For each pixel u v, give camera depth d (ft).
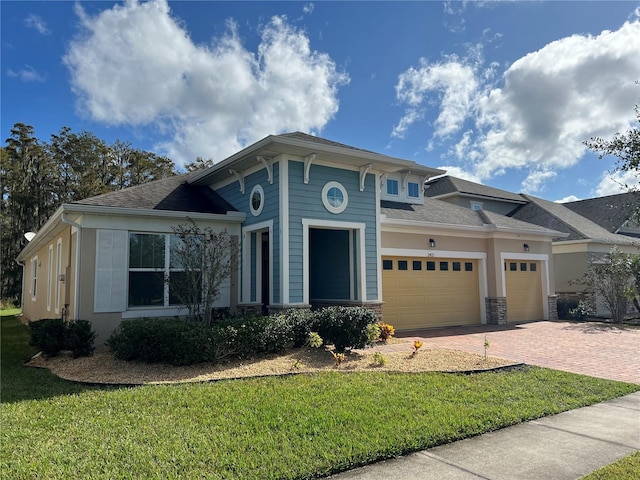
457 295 49.16
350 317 28.71
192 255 31.96
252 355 27.66
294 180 35.24
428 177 61.46
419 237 46.09
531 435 15.55
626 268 53.26
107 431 15.33
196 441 14.35
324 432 15.19
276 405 18.11
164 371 24.56
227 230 38.81
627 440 15.03
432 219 49.16
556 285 65.05
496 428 16.16
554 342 36.88
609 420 17.24
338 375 23.50
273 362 26.53
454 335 40.81
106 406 18.20
